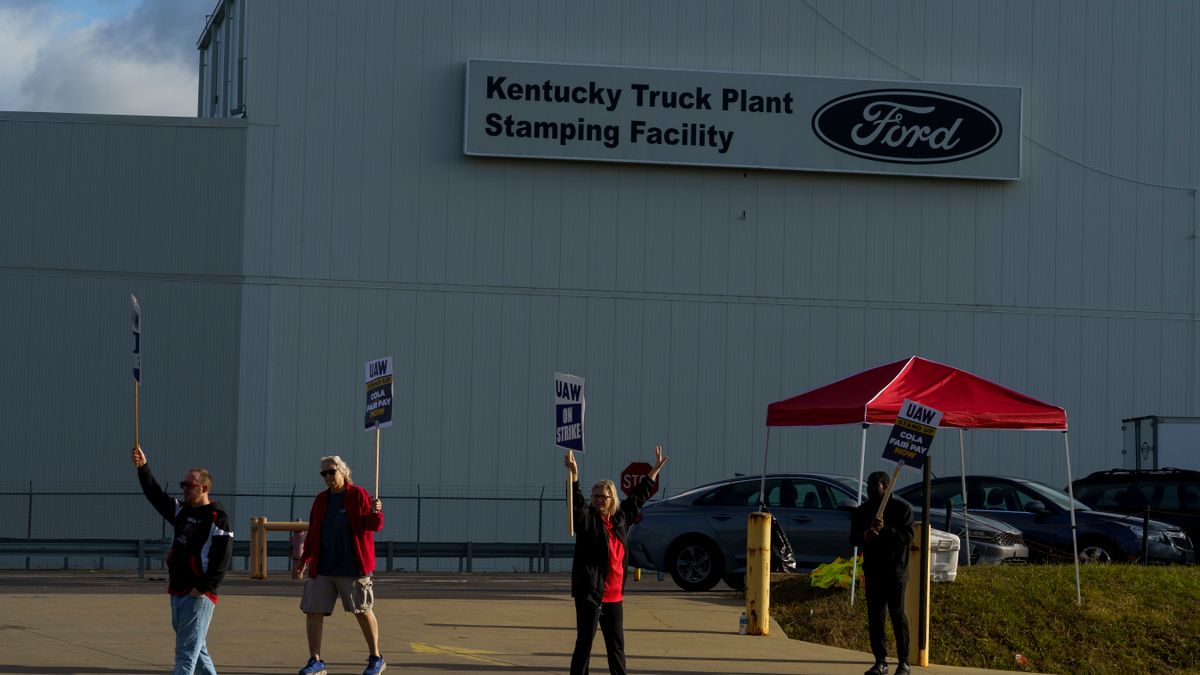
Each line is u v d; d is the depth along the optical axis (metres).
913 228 32.03
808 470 31.25
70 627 14.30
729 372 31.19
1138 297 32.62
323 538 11.41
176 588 9.78
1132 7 33.12
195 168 30.14
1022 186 32.47
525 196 30.94
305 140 30.44
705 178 31.52
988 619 16.53
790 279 31.56
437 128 30.84
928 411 12.88
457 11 31.09
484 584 21.86
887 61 32.22
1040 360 32.19
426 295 30.48
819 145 31.61
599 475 30.56
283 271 30.12
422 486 30.08
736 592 19.81
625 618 16.27
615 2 31.61
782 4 32.06
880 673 12.54
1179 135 33.06
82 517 29.22
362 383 30.14
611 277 31.06
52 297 29.59
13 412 29.31
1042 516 21.73
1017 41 32.69
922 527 14.12
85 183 29.89
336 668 12.05
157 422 29.52
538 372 30.67
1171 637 16.77
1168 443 27.81
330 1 30.72
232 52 35.94
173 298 29.83
